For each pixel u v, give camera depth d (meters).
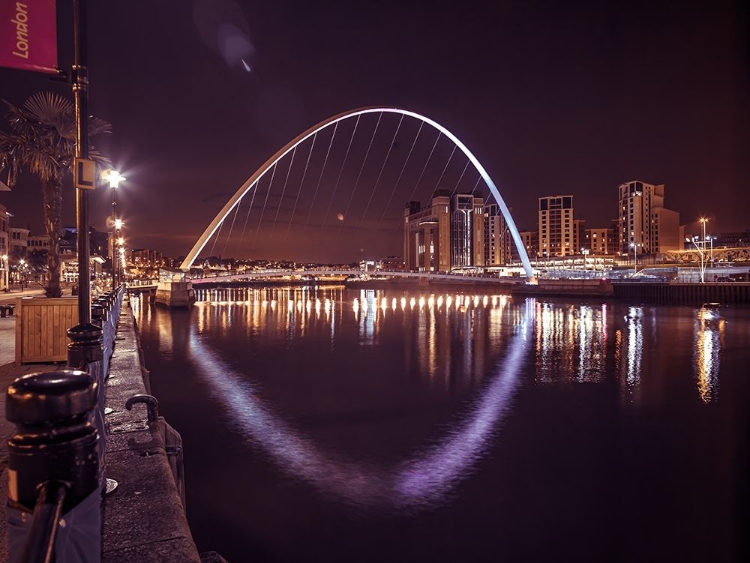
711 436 15.97
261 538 9.67
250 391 22.52
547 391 22.55
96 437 1.60
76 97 5.39
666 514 10.77
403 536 9.81
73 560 1.64
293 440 15.48
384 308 85.38
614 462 13.67
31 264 89.62
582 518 10.61
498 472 12.99
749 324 53.88
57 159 16.28
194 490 11.83
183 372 27.42
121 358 11.32
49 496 1.37
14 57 5.13
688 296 92.12
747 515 10.73
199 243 90.50
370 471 13.07
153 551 3.21
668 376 26.20
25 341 10.65
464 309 82.69
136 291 132.00
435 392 22.33
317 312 75.56
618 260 158.38
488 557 9.15
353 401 20.58
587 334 46.00
